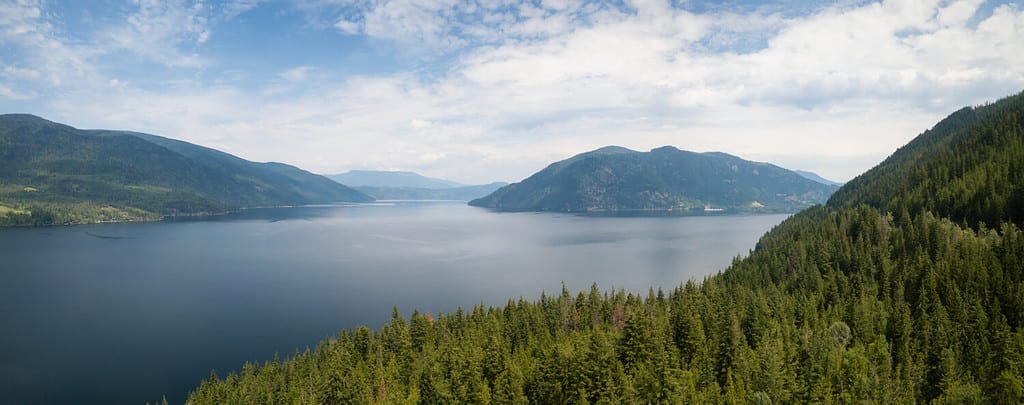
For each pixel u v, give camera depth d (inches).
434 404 4500.5
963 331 4343.0
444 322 6712.6
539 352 5128.0
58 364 6796.3
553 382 4382.4
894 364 4350.4
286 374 5595.5
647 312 5876.0
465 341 5457.7
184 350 7372.1
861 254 6781.5
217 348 7475.4
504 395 4269.2
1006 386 3430.1
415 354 5649.6
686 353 4685.0
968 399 3476.9
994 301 4633.4
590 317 6358.3
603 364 4242.1
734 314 4911.4
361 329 6171.3
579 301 6865.2
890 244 7037.4
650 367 4222.4
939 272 5403.5
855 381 3836.1
